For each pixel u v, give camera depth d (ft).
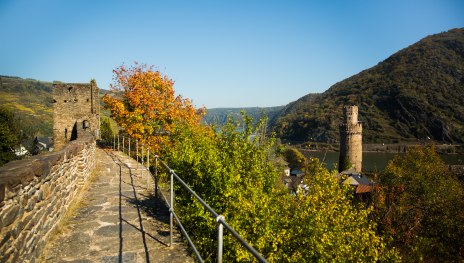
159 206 23.62
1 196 10.05
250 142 39.32
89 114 98.84
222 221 9.21
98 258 14.79
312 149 376.27
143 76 73.46
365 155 351.87
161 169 34.81
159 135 71.46
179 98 77.10
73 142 28.32
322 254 31.63
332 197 39.91
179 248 16.14
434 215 82.17
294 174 219.20
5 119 125.18
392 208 82.58
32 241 13.32
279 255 30.32
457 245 73.61
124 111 70.08
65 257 14.82
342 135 214.28
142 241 16.88
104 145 77.46
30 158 16.72
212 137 42.52
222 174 26.91
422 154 137.28
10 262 10.77
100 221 19.90
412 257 61.05
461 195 88.79
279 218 32.14
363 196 116.67
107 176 34.94
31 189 13.32
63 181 19.86
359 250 37.04
